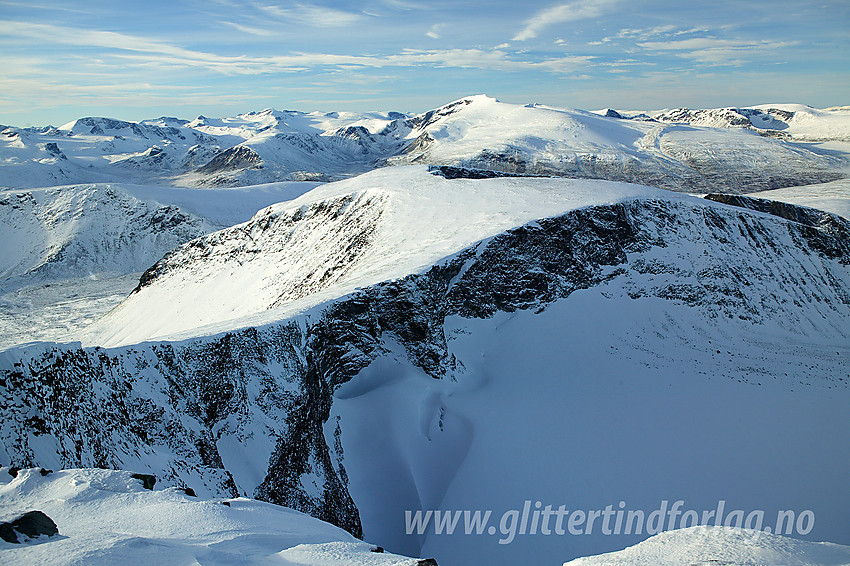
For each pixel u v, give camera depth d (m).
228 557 7.32
